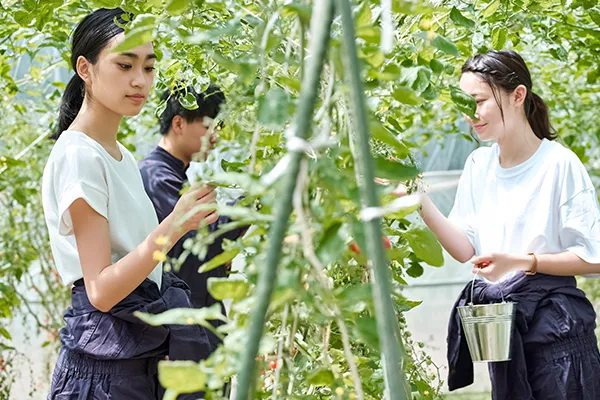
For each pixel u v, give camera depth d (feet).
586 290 16.25
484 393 15.75
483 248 8.04
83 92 7.07
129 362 6.32
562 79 14.35
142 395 6.36
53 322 14.34
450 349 8.08
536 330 7.43
